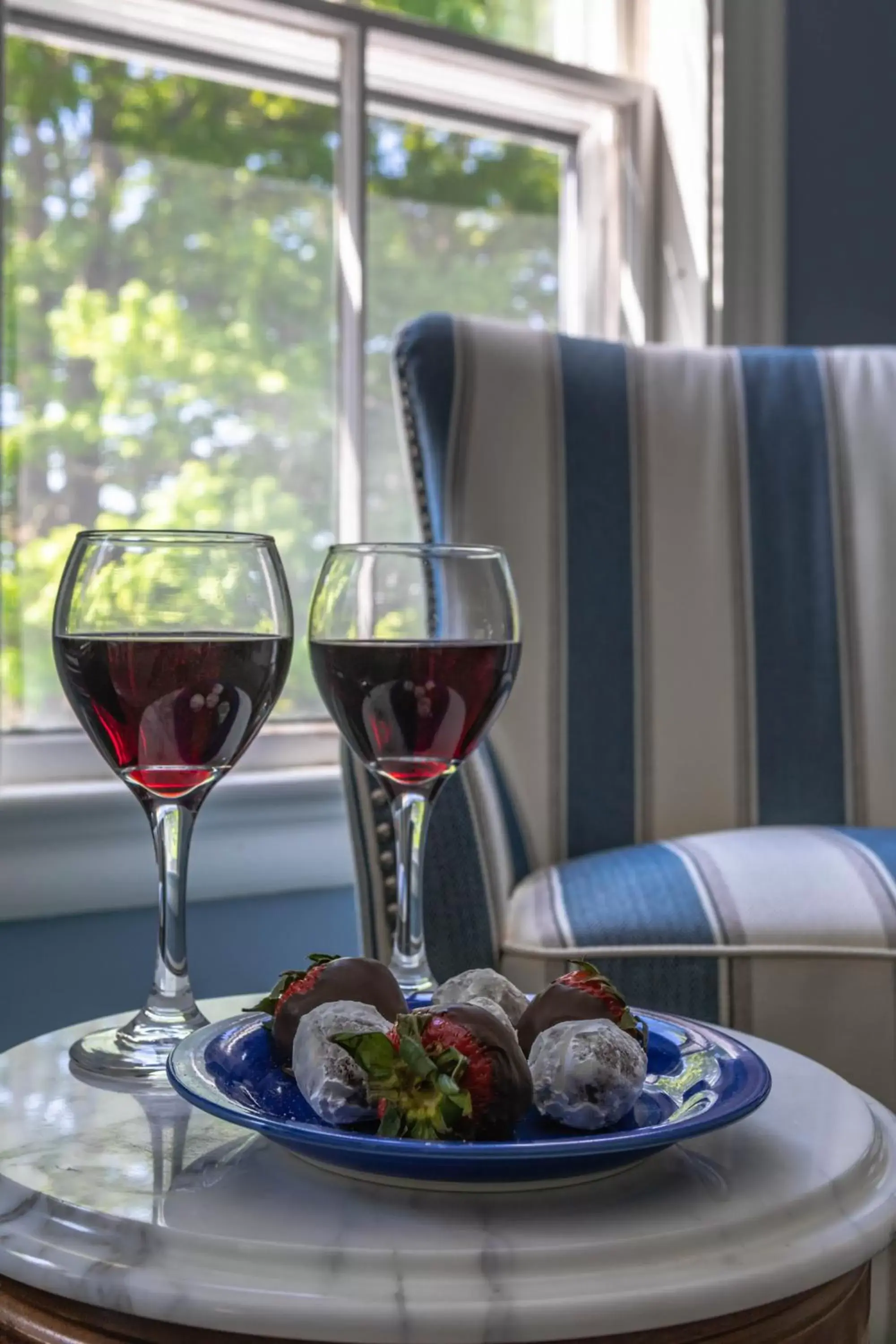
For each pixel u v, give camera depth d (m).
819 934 1.06
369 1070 0.50
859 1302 0.52
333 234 1.81
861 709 1.55
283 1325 0.43
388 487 1.85
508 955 1.10
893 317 2.21
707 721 1.51
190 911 1.60
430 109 1.90
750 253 2.05
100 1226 0.48
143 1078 0.66
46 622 1.61
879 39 2.20
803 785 1.52
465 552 0.72
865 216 2.18
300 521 1.78
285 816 1.65
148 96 1.67
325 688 0.73
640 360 1.62
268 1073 0.60
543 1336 0.43
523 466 1.48
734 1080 0.55
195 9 1.69
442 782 0.76
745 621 1.55
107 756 0.67
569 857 1.43
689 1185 0.51
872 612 1.57
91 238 1.63
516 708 1.43
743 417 1.61
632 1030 0.58
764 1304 0.46
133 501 1.66
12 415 1.58
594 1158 0.48
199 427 1.70
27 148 1.59
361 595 0.73
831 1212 0.50
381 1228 0.47
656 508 1.54
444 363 1.48
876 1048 1.05
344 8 1.79
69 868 1.50
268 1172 0.53
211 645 0.62
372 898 1.15
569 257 2.04
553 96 2.01
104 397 1.64
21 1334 0.48
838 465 1.61
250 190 1.74
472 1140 0.50
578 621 1.47
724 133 2.03
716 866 1.17
